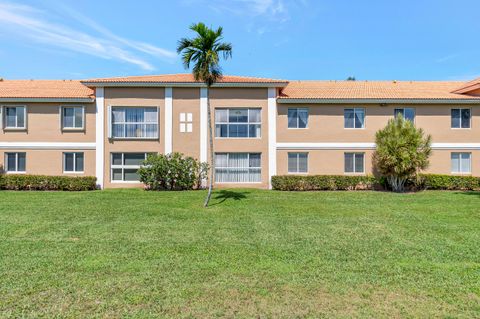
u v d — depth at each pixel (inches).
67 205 542.9
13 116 826.8
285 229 382.6
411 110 834.8
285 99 809.5
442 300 196.7
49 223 406.6
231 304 189.8
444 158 827.4
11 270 240.2
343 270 245.3
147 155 824.9
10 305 186.7
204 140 824.9
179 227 389.4
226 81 812.6
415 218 449.1
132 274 234.1
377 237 345.7
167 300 193.8
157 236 345.1
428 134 827.4
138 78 850.8
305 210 509.7
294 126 837.8
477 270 246.4
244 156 837.8
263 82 813.9
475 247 308.5
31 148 820.6
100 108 820.0
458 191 765.3
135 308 184.1
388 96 836.6
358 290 209.9
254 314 178.7
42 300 193.0
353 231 373.1
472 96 832.9
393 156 738.2
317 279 227.3
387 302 193.6
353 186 800.9
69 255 276.7
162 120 824.3
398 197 658.2
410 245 314.5
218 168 831.1
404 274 237.5
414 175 764.0
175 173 772.0
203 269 245.3
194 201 590.6
